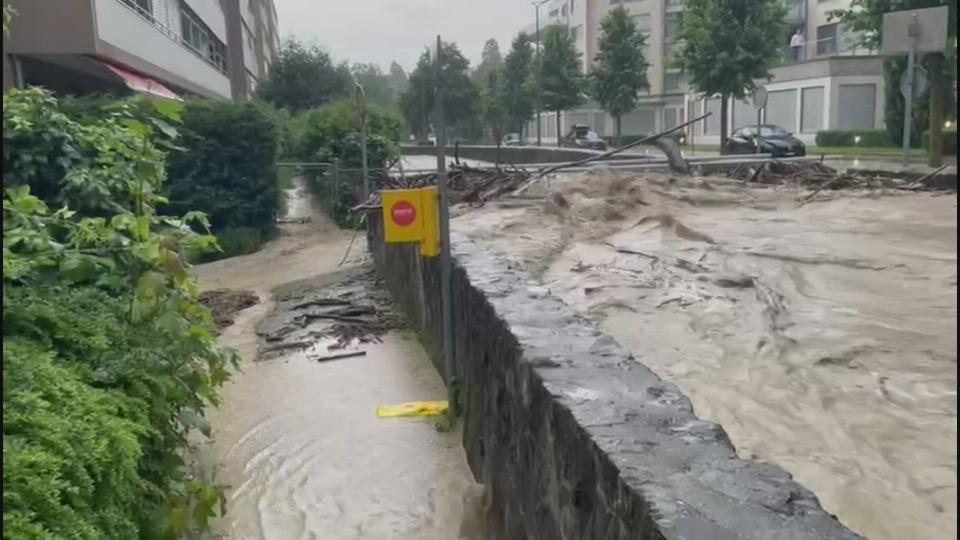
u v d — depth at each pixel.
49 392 2.28
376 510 3.58
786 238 6.74
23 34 12.16
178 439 3.20
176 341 3.20
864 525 2.26
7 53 12.27
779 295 4.78
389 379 5.36
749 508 1.62
